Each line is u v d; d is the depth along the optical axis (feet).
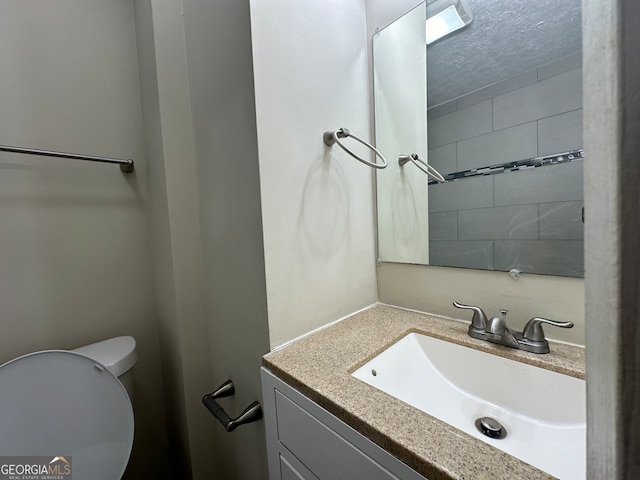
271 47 2.23
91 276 3.48
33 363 2.44
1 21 2.89
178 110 3.17
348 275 3.02
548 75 2.15
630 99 0.57
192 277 3.28
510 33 2.31
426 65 2.82
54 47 3.19
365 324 2.78
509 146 2.37
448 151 2.74
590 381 0.69
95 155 3.47
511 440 1.81
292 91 2.40
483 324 2.35
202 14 2.81
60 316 3.28
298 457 1.91
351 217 3.05
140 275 3.82
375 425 1.39
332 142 2.76
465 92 2.60
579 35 2.02
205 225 3.17
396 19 3.00
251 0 2.09
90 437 2.56
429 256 2.94
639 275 0.59
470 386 2.24
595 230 0.65
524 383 1.98
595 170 0.64
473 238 2.62
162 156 3.09
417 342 2.59
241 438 2.89
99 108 3.49
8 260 2.98
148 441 3.88
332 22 2.80
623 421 0.61
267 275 2.25
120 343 3.29
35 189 3.12
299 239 2.49
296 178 2.45
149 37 3.16
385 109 3.19
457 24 2.60
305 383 1.79
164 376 3.87
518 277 2.37
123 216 3.68
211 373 3.38
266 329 2.29
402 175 3.10
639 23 0.55
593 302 0.67
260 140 2.17
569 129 2.08
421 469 1.19
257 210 2.25
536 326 2.08
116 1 3.59
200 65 2.94
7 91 2.94
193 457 3.32
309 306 2.59
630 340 0.60
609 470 0.65
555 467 1.56
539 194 2.24
